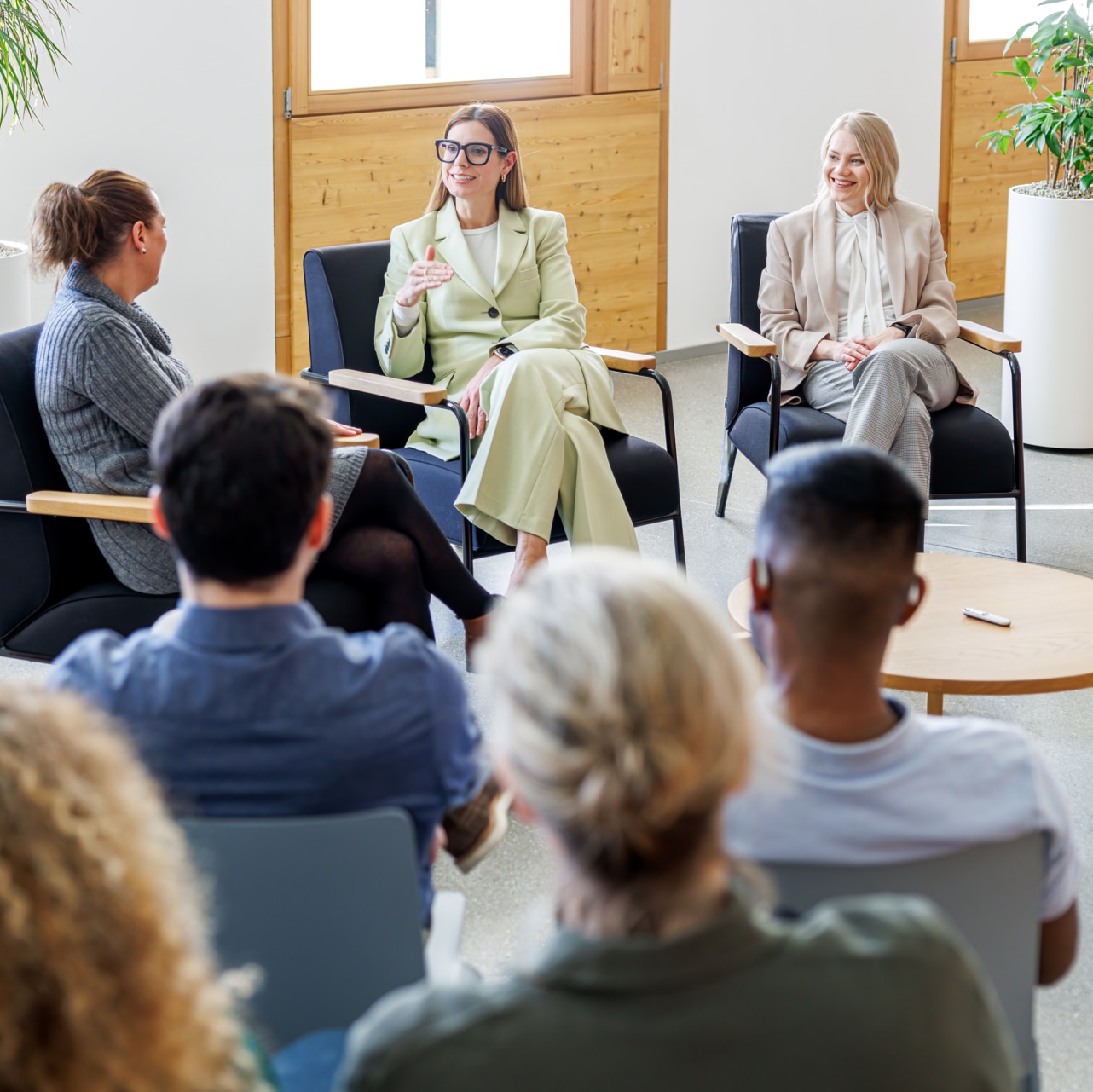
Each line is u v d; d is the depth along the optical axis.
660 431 5.33
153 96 4.79
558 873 0.80
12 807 0.65
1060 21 4.99
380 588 2.72
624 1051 0.73
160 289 4.98
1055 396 5.02
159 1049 0.64
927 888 1.19
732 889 0.79
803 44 6.57
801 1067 0.73
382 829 1.22
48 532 2.67
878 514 1.22
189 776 1.28
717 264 6.61
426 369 3.81
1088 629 2.53
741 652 0.81
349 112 5.30
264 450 1.35
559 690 0.75
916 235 4.12
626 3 5.93
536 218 3.86
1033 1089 1.28
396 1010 0.76
